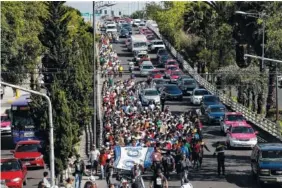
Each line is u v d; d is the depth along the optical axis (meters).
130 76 110.06
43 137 54.12
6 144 72.56
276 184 49.28
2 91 84.19
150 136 57.94
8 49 80.88
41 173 56.91
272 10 84.38
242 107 85.06
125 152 49.84
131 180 45.75
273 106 89.62
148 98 86.12
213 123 78.25
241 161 59.25
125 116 69.75
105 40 152.12
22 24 83.25
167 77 114.38
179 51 143.88
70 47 69.94
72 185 45.78
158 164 47.34
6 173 49.00
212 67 118.31
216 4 99.12
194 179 51.69
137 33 184.38
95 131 61.06
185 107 89.62
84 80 63.41
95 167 53.06
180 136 56.66
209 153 62.75
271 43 82.38
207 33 119.94
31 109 54.69
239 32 88.62
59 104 50.31
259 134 74.50
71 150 50.16
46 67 68.19
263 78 89.75
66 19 70.44
